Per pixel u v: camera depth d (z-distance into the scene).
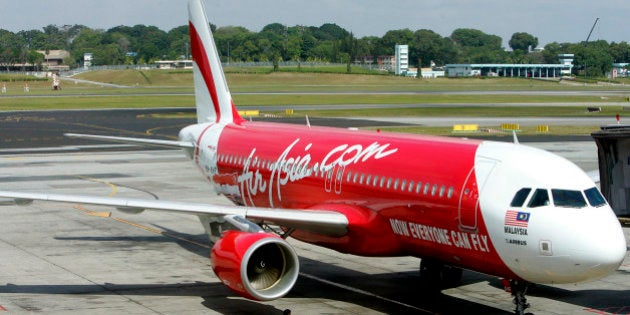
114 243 35.56
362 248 26.84
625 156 30.77
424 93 187.00
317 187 28.70
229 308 25.50
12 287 27.80
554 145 75.81
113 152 74.12
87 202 25.64
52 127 97.81
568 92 195.62
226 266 23.89
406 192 24.75
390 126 96.69
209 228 30.12
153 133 89.69
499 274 22.88
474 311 25.27
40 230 38.25
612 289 28.06
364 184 26.44
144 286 28.19
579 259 20.66
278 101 152.62
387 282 28.97
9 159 67.88
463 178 23.23
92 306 25.52
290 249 24.06
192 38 40.09
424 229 24.22
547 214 21.11
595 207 21.52
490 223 22.09
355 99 160.12
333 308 25.56
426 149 25.44
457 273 28.38
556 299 26.77
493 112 124.88
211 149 36.59
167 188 51.66
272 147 32.28
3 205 45.25
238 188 34.06
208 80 39.12
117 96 172.75
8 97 167.88
